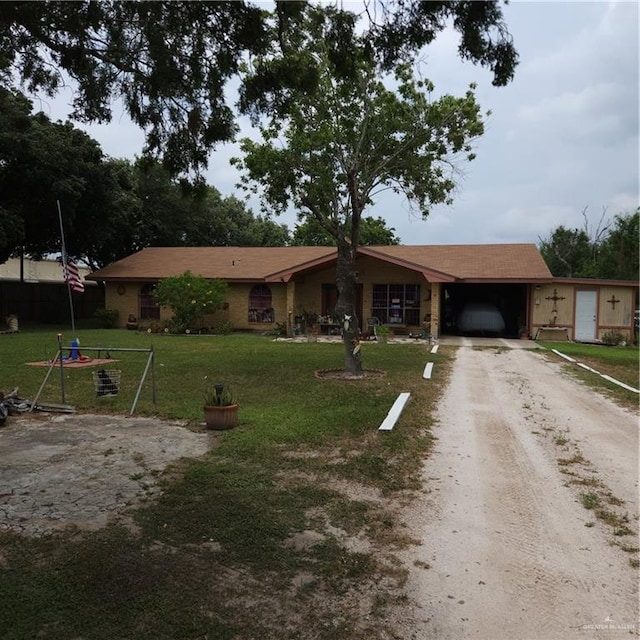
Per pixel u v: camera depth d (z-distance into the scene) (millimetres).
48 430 6832
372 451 5969
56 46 5469
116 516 4270
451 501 4730
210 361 13180
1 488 4840
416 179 12336
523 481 5238
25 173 21984
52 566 3510
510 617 3096
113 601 3150
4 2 4754
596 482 5230
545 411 8305
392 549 3855
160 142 6340
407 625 3016
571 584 3441
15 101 16156
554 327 20625
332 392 9281
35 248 27500
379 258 20078
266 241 42469
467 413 8039
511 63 4098
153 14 5039
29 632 2871
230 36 5145
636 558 3773
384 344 18094
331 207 12469
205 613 3070
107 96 6090
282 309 23688
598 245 41531
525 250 23344
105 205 25844
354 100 11477
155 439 6391
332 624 3008
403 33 4305
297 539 3953
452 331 24250
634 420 7824
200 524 4137
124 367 12070
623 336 19984
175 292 21906
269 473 5254
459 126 11633
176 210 34406
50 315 28953
